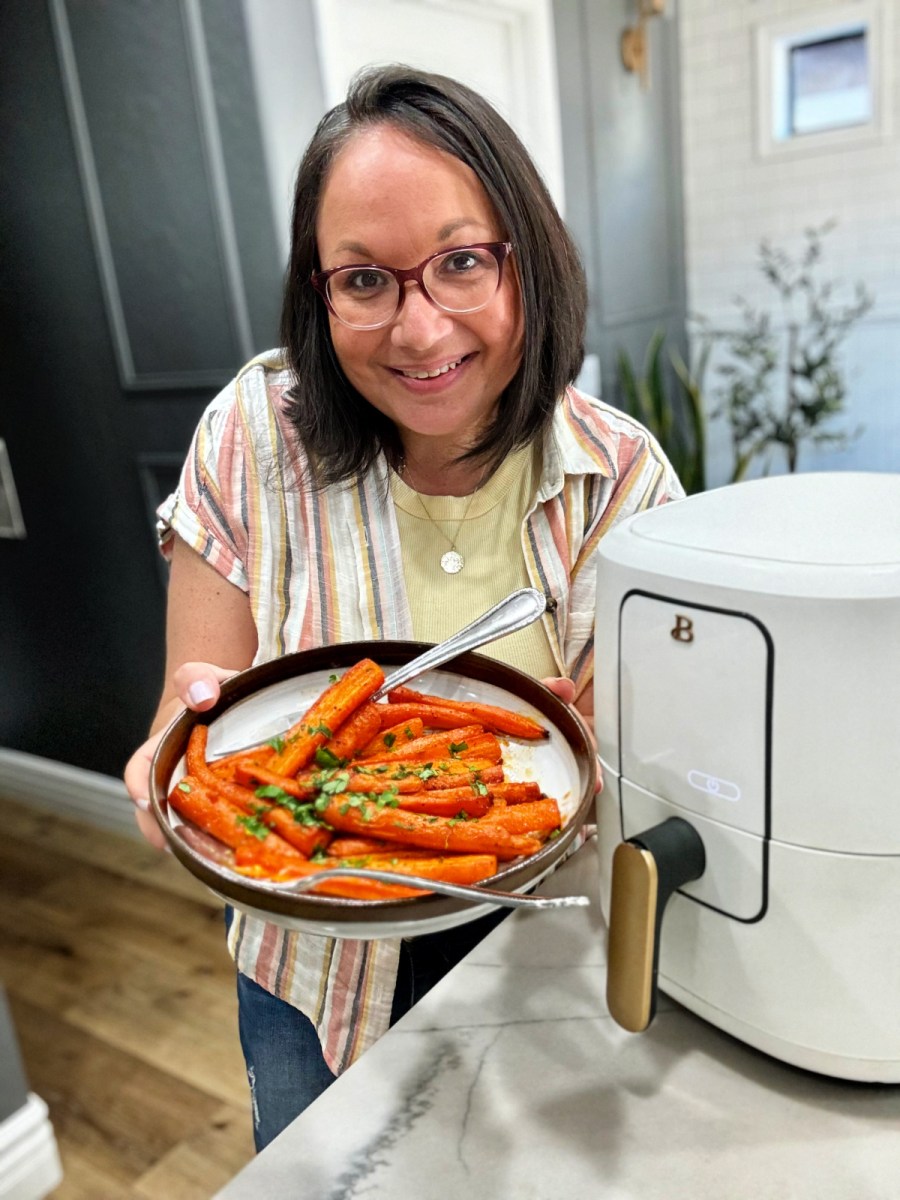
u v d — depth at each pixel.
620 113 3.17
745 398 3.60
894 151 3.36
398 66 0.68
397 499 0.83
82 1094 1.61
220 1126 1.52
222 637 0.87
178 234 1.85
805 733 0.45
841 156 3.46
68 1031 1.76
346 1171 0.48
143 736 2.34
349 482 0.83
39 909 2.17
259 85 1.68
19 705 2.61
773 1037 0.51
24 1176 1.42
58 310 2.08
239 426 0.85
